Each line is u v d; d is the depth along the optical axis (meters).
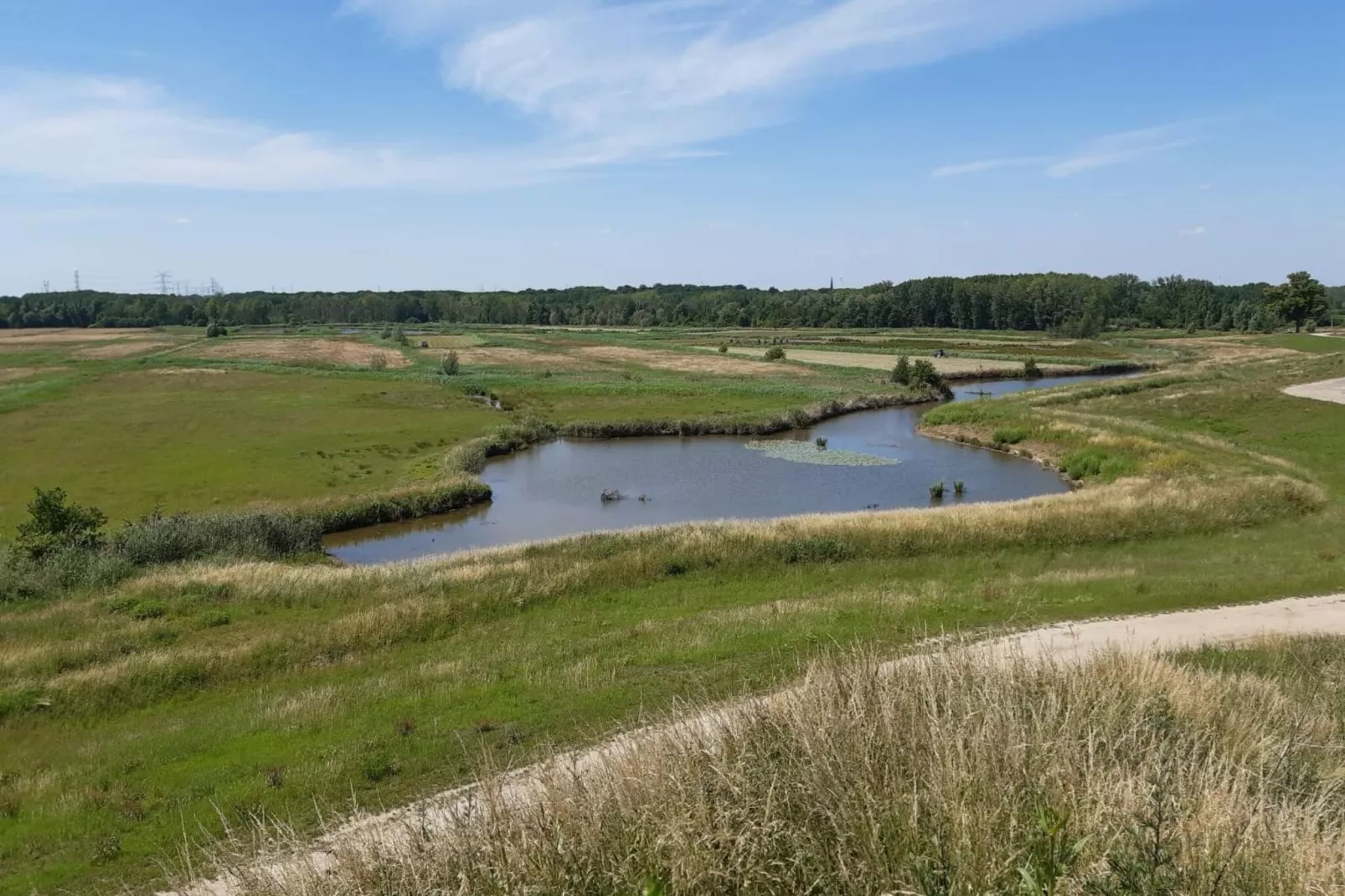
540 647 15.89
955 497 39.53
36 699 14.68
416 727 11.59
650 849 4.95
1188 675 9.04
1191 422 51.28
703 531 25.06
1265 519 26.05
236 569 23.03
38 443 47.91
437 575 21.50
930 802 4.88
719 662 13.35
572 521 36.59
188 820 9.40
